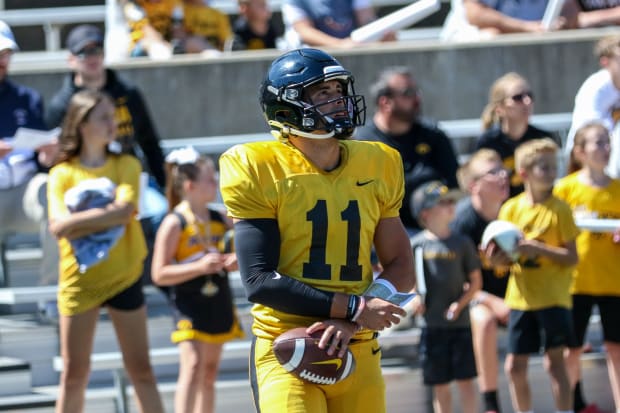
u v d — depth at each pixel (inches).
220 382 788.6
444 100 999.6
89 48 826.2
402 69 828.0
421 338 745.0
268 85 457.1
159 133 974.4
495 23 1033.5
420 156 819.4
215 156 965.2
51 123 841.5
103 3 1243.8
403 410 789.9
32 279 855.1
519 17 1047.0
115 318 682.8
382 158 470.6
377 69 986.7
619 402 775.7
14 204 816.9
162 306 829.8
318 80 447.5
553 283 737.6
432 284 735.7
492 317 757.3
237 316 745.6
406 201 815.7
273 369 457.1
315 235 452.1
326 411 460.4
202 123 978.1
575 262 740.0
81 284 671.8
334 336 442.6
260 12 1040.8
